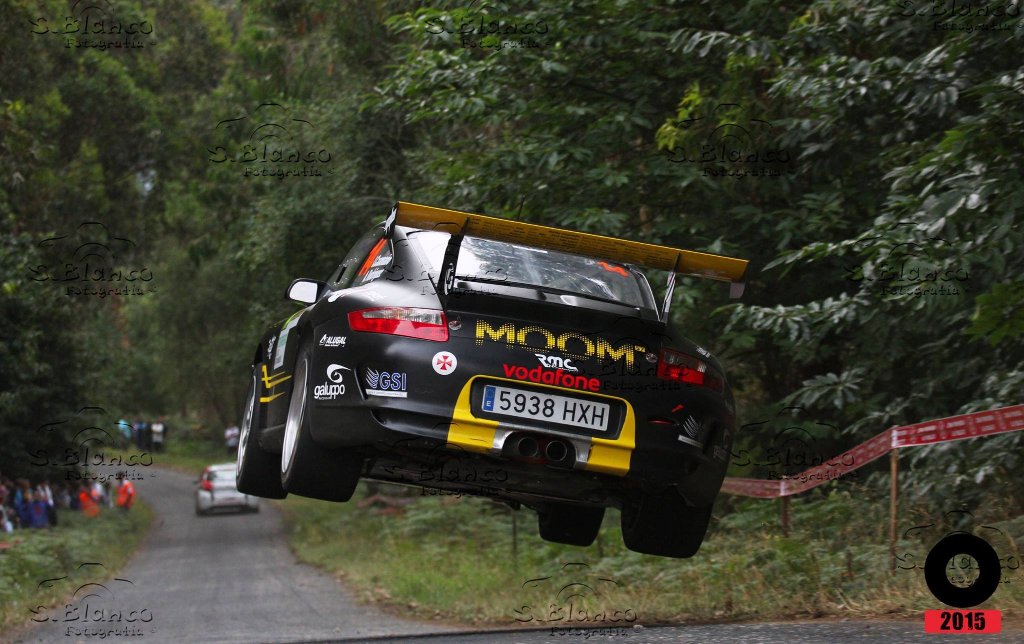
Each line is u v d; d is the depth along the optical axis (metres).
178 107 50.97
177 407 99.44
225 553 36.53
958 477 12.27
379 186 34.88
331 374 8.32
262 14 38.09
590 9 18.06
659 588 13.01
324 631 13.39
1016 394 12.23
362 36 34.78
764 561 12.41
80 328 43.09
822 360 17.67
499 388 8.02
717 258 8.42
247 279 43.91
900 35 15.00
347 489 8.74
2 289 33.38
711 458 8.59
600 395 8.10
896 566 10.87
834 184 16.94
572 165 17.91
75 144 47.56
